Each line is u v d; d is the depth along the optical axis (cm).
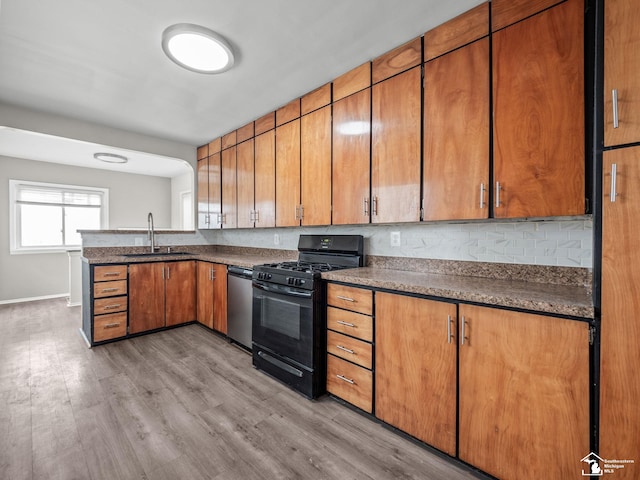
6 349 289
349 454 155
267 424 179
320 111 243
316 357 205
